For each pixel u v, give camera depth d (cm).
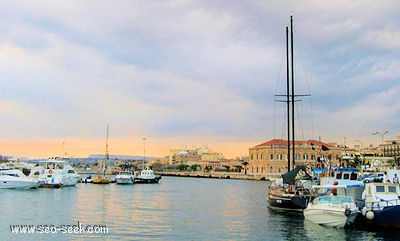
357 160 7500
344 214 4225
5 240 3691
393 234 4088
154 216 5494
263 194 10712
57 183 10631
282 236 4019
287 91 7500
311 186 5575
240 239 3875
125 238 3838
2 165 10481
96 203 7075
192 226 4634
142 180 15700
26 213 5428
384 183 4606
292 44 7456
